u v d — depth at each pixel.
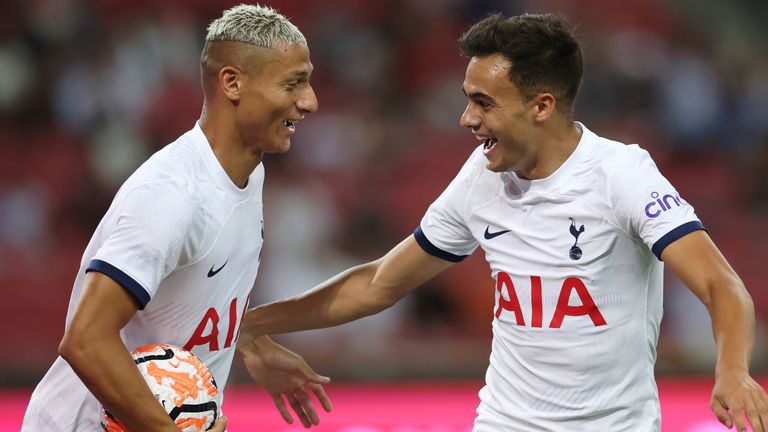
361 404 24.44
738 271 37.12
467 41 12.34
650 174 11.94
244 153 12.23
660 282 12.87
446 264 14.06
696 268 11.45
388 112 43.56
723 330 11.04
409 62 45.62
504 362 13.06
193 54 42.44
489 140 12.44
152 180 11.48
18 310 32.41
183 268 11.84
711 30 54.22
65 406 12.45
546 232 12.39
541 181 12.38
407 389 28.58
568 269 12.26
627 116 43.38
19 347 31.59
